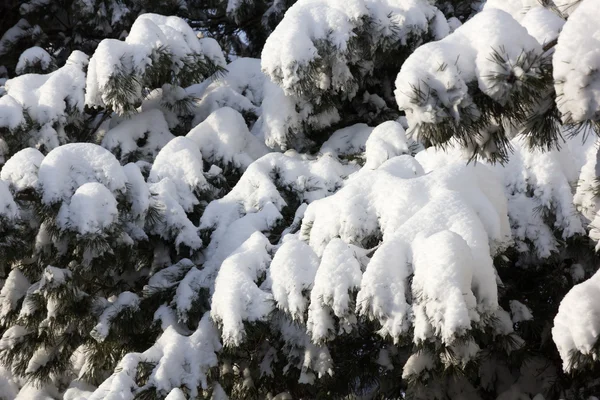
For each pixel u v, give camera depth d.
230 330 4.00
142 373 4.23
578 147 4.67
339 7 5.80
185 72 6.20
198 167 5.66
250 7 9.85
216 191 5.94
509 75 2.46
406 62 2.59
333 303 3.39
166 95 6.81
